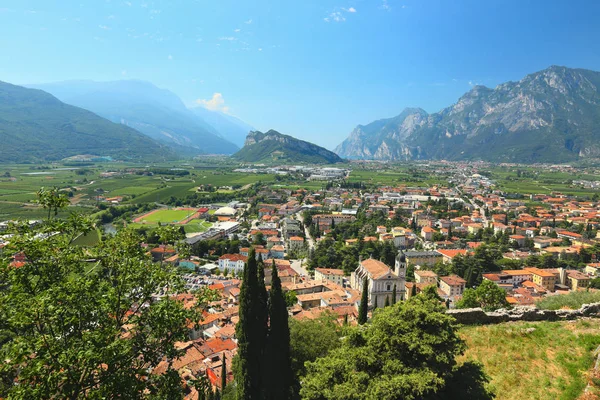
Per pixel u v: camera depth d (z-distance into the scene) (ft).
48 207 89.40
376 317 116.67
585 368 105.70
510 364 115.55
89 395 70.85
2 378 73.92
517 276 480.23
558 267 536.42
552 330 128.77
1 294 78.23
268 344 152.97
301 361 170.60
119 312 87.71
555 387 102.37
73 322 78.38
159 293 94.94
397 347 106.01
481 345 127.95
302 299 383.65
